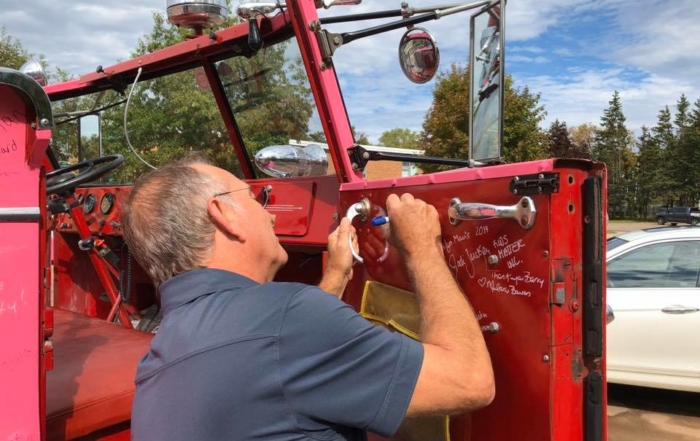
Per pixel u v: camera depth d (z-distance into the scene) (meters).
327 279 1.88
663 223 45.44
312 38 2.09
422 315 1.49
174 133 3.29
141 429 1.25
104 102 3.54
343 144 2.15
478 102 2.02
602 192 1.41
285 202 2.57
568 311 1.41
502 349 1.52
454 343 1.34
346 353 1.22
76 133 3.69
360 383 1.21
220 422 1.19
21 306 1.23
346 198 2.13
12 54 17.98
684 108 72.19
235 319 1.26
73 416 1.65
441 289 1.50
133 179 3.58
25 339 1.23
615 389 5.86
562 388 1.41
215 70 3.00
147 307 3.86
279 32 2.48
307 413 1.21
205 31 3.18
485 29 1.97
